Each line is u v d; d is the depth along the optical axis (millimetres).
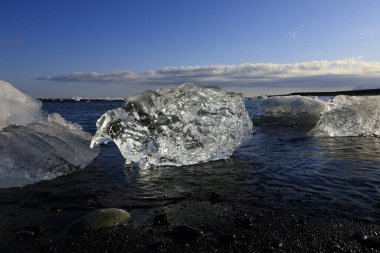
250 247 2477
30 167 4344
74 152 5203
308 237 2613
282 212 3119
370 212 3074
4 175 4070
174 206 3359
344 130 8227
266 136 8477
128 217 3055
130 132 5160
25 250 2502
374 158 5398
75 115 19000
